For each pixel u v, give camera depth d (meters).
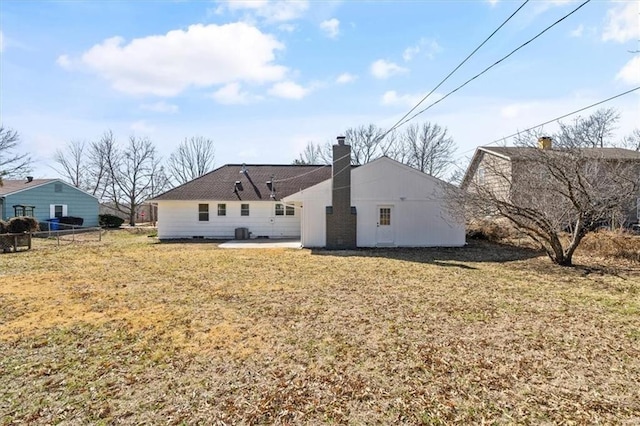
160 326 5.47
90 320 5.78
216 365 4.13
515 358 4.27
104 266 10.99
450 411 3.15
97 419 3.09
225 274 9.64
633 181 9.90
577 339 4.89
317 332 5.18
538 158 10.61
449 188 13.88
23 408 3.27
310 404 3.29
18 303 6.79
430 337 4.97
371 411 3.17
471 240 17.97
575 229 10.91
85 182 39.31
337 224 15.61
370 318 5.81
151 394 3.50
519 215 11.19
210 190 21.11
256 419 3.07
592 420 3.00
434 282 8.59
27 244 15.38
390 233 15.98
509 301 6.86
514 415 3.08
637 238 11.47
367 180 15.91
